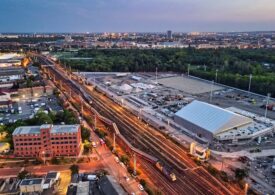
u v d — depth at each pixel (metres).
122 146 173.75
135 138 188.12
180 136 193.88
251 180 136.38
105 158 157.38
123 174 140.50
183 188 130.50
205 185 133.12
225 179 136.75
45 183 127.06
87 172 140.88
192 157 161.00
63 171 143.38
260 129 194.75
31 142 156.88
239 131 189.62
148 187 127.81
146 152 166.50
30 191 124.62
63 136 157.50
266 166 150.00
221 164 153.25
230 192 127.38
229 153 166.12
